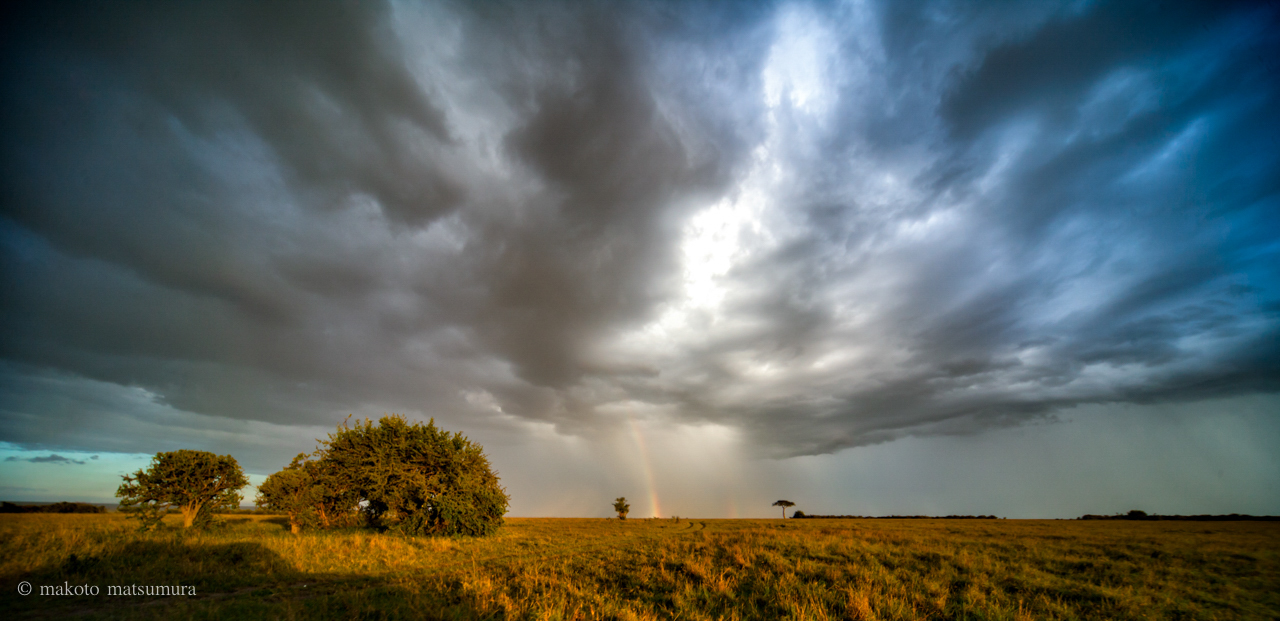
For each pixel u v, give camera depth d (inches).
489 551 890.1
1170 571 675.4
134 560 584.1
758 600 468.8
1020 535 1350.9
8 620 370.3
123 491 979.3
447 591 463.5
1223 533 1573.6
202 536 855.7
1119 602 486.3
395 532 1132.5
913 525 2158.0
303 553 681.0
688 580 549.0
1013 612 430.3
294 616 365.4
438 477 1221.1
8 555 560.1
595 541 1144.2
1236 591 561.0
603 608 415.2
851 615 413.1
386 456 1237.1
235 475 1107.3
